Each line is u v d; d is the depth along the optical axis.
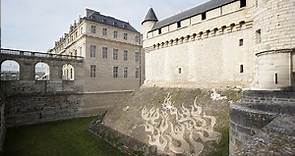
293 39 12.77
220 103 18.36
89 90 37.22
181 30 26.06
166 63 28.72
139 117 22.33
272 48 13.71
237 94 18.27
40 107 31.27
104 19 42.59
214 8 22.14
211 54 22.41
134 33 45.78
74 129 27.02
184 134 16.81
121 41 42.94
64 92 34.03
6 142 21.61
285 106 10.52
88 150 19.27
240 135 11.12
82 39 38.00
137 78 46.12
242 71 19.30
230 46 20.52
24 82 30.14
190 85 24.39
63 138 23.08
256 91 13.24
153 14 33.62
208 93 20.81
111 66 41.06
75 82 35.56
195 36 24.31
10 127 27.94
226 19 20.77
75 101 35.22
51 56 33.72
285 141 6.24
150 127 19.72
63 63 34.41
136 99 27.34
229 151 12.66
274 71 13.64
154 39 31.00
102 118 27.98
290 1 12.88
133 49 45.41
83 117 35.38
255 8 15.91
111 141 20.72
